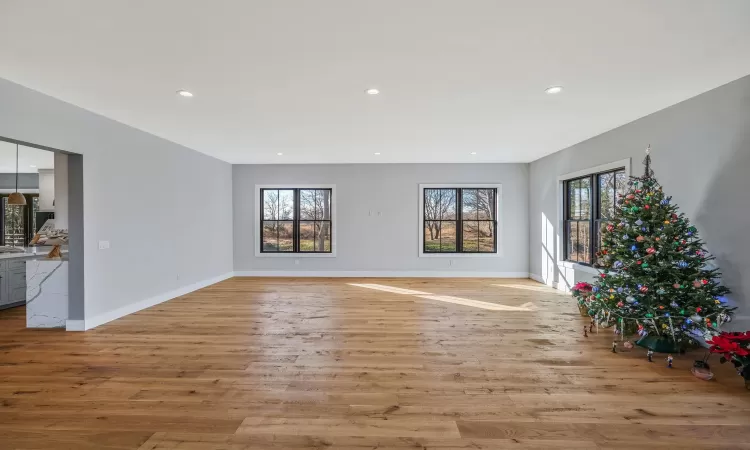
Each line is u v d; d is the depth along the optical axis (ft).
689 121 12.36
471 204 26.63
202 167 22.25
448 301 18.47
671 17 7.38
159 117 14.44
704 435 6.90
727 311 10.28
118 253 15.21
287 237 26.94
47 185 24.23
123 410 7.80
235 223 26.61
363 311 16.40
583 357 10.85
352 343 12.09
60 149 12.38
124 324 14.32
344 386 8.93
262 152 22.09
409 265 26.48
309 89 11.35
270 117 14.43
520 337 12.72
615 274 12.61
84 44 8.44
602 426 7.21
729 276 11.02
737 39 8.28
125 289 15.66
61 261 13.78
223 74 10.19
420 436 6.89
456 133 17.24
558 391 8.68
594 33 8.02
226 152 22.04
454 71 10.03
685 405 8.02
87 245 13.64
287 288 22.03
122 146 15.38
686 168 12.52
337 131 16.79
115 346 11.78
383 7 7.00
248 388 8.82
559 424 7.28
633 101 12.60
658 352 11.09
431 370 9.90
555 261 22.12
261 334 13.05
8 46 8.50
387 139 18.51
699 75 10.39
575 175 19.81
